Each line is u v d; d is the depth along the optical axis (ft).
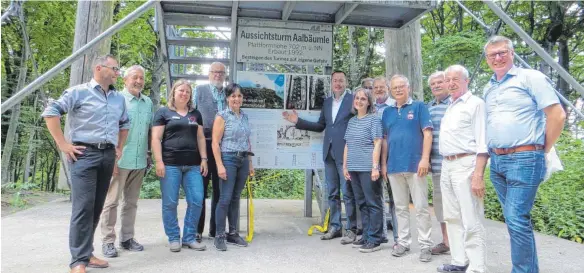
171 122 12.31
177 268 10.59
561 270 10.77
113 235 11.70
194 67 45.42
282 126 15.70
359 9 15.47
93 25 22.44
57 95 35.04
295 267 10.84
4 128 32.99
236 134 12.92
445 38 33.76
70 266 9.93
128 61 44.70
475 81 34.45
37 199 24.58
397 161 11.78
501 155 8.93
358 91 12.87
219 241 12.58
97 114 9.96
